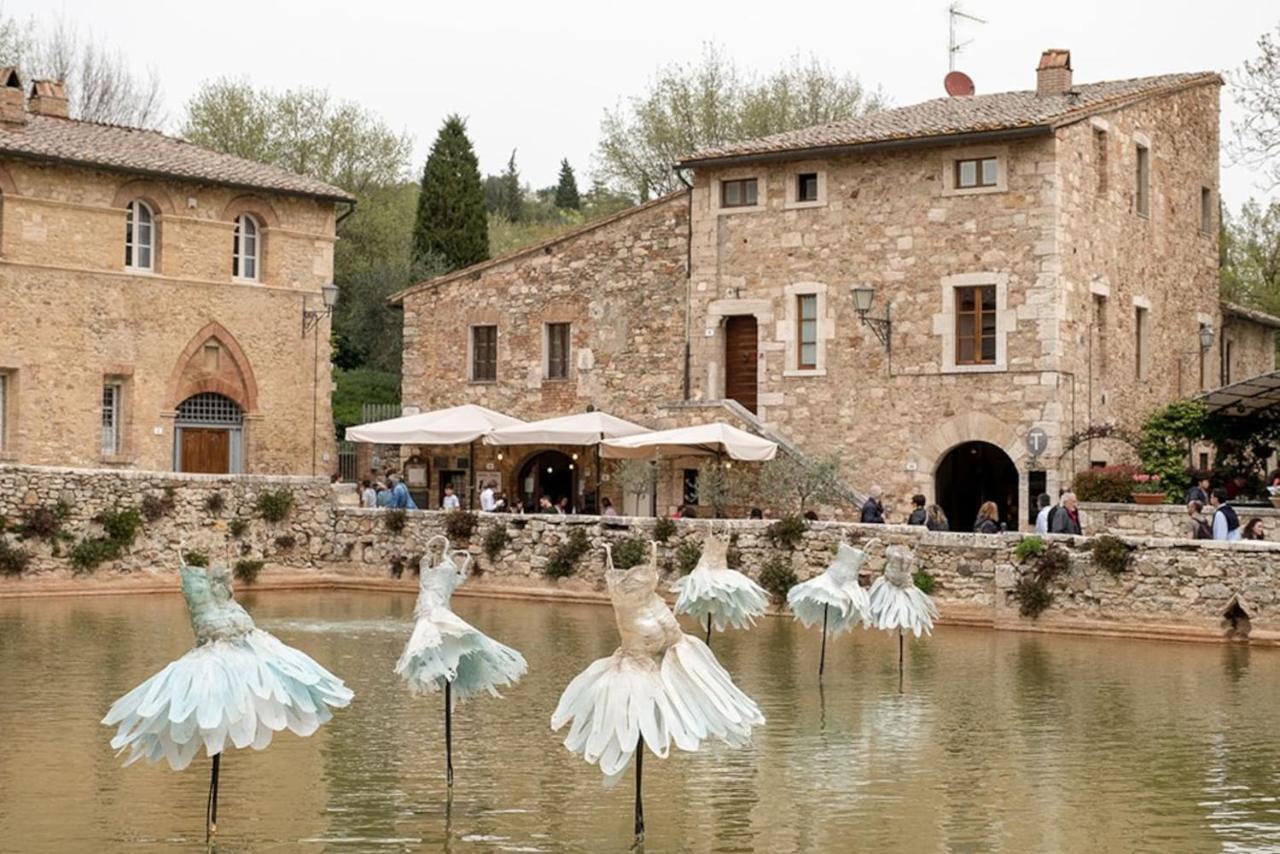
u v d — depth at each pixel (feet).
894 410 121.19
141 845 39.24
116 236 135.44
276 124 215.92
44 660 71.61
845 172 123.65
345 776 47.70
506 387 139.95
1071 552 88.69
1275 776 49.01
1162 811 44.29
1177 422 116.57
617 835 41.01
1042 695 64.95
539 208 329.31
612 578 38.45
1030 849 40.14
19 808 43.06
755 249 127.24
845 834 41.37
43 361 131.23
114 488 109.09
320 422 147.95
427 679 44.29
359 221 216.33
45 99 144.77
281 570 116.78
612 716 37.42
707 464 124.36
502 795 45.32
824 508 118.11
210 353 141.28
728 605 69.26
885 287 121.80
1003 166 117.50
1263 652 80.28
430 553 45.91
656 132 212.64
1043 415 115.55
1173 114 136.36
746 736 38.40
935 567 93.20
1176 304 136.26
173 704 36.14
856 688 66.59
